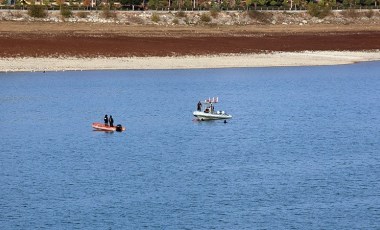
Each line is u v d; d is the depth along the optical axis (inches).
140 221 5236.2
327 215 5359.3
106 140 7495.1
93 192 5816.9
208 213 5388.8
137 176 6230.3
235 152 7037.4
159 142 7426.2
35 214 5354.3
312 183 6043.3
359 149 7185.0
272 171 6378.0
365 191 5856.3
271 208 5482.3
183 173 6314.0
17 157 6825.8
